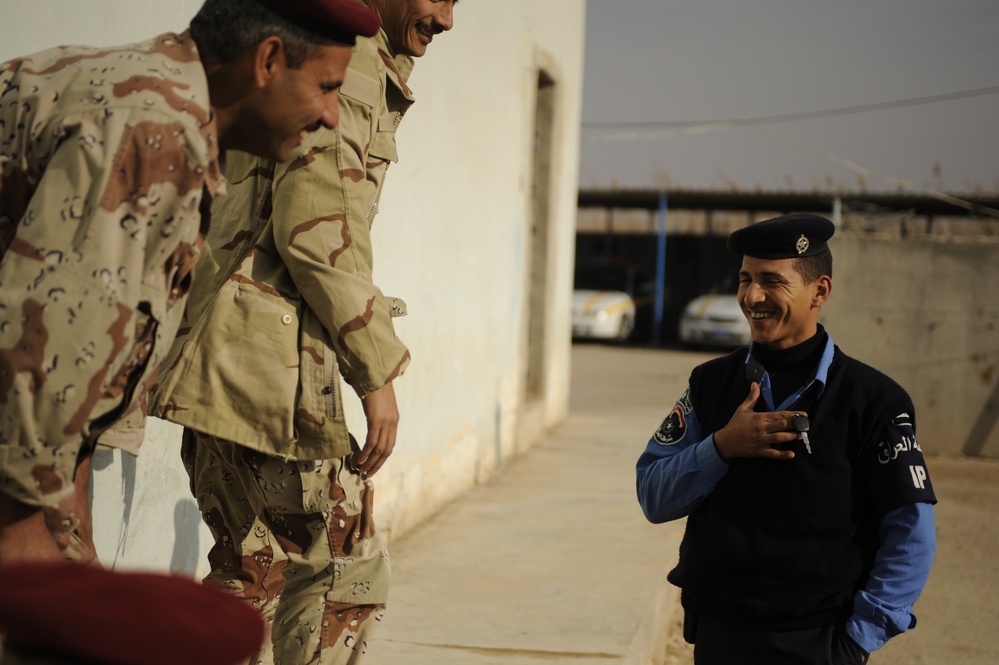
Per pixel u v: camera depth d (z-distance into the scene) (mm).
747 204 24516
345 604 2402
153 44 1698
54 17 2592
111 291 1523
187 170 1596
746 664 2275
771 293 2330
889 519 2213
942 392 9875
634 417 10633
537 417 8648
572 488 6848
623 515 6051
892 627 2176
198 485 2559
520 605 4293
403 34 2439
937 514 7633
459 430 6434
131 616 702
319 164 2229
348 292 2211
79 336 1496
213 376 2230
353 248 2250
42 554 1603
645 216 28656
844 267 9953
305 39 1723
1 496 1560
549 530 5629
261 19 1696
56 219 1517
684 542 2420
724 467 2305
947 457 9844
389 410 2311
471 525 5691
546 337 9008
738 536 2270
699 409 2479
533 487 6840
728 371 2461
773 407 2346
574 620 4121
